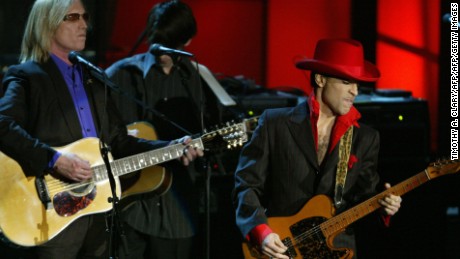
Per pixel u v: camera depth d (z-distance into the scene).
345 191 12.06
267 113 12.39
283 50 25.48
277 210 12.18
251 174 12.20
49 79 12.90
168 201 14.89
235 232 17.45
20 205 12.55
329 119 12.16
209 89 15.61
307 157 11.95
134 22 24.53
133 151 13.88
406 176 18.08
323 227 11.91
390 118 17.94
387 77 25.44
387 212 11.80
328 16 25.19
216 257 17.47
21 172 12.60
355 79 11.46
